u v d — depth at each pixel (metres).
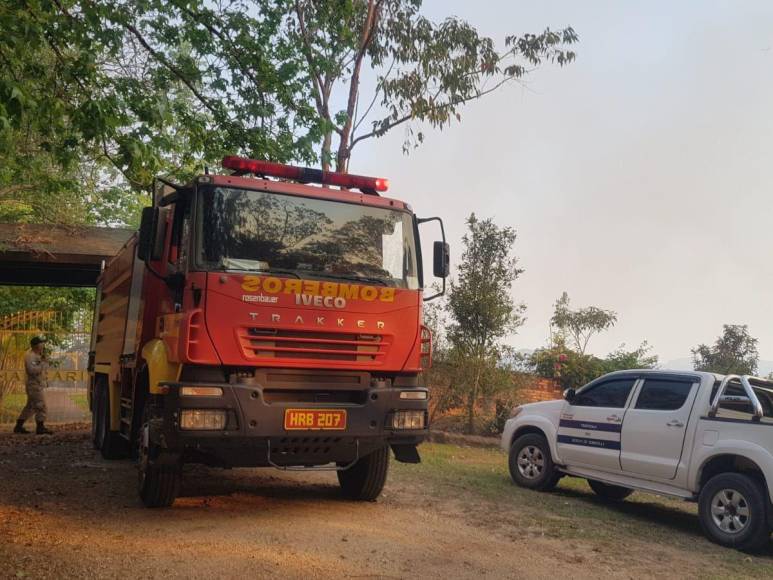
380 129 15.41
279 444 6.91
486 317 15.36
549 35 15.06
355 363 7.25
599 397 9.30
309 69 13.62
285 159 12.92
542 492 9.80
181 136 13.07
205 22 12.59
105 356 11.76
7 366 18.08
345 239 7.50
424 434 7.54
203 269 6.82
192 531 6.63
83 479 9.27
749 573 6.40
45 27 9.90
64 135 9.65
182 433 6.50
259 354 6.84
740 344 19.89
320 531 6.82
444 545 6.62
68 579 5.11
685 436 8.00
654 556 6.78
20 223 17.06
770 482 7.05
